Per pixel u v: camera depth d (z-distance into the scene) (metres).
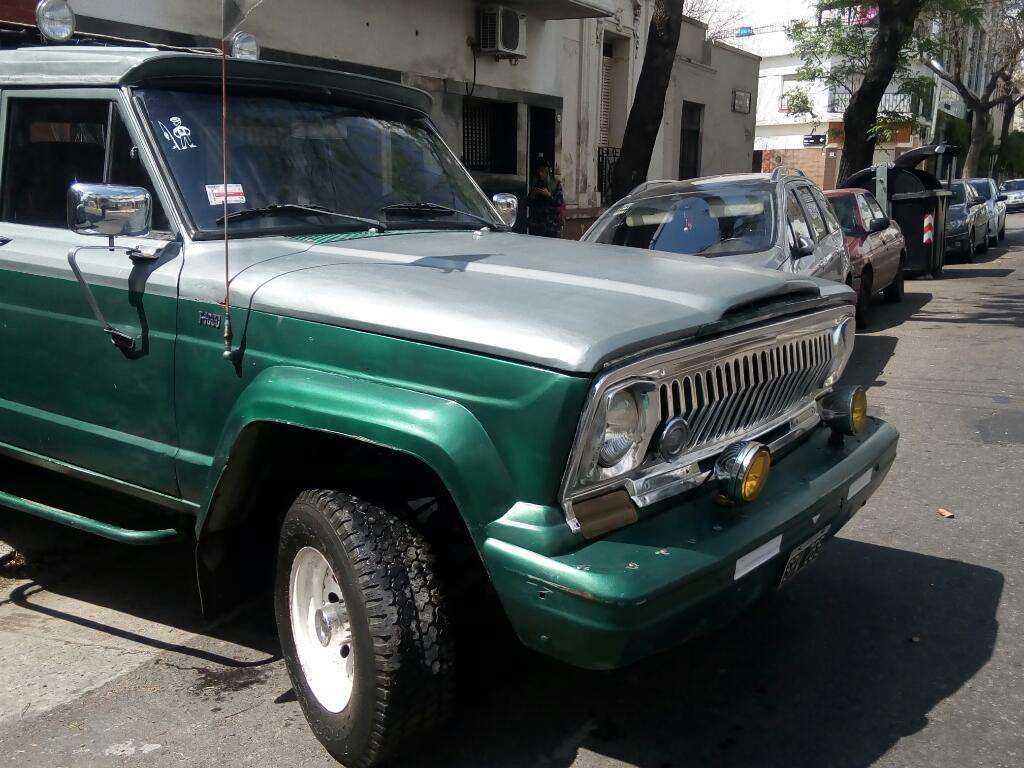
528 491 2.46
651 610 2.38
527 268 3.12
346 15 10.91
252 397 2.91
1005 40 36.56
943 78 42.00
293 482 3.25
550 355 2.41
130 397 3.39
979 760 2.97
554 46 15.09
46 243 3.67
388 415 2.61
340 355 2.80
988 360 9.20
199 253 3.22
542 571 2.40
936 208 15.32
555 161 15.53
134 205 3.08
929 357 9.41
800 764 2.97
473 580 2.90
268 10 9.89
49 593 4.29
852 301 3.71
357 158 3.93
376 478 2.93
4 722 3.24
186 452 3.26
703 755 3.02
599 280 2.97
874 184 14.85
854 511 3.42
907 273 15.96
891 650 3.67
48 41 4.30
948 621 3.89
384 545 2.71
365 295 2.81
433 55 12.42
